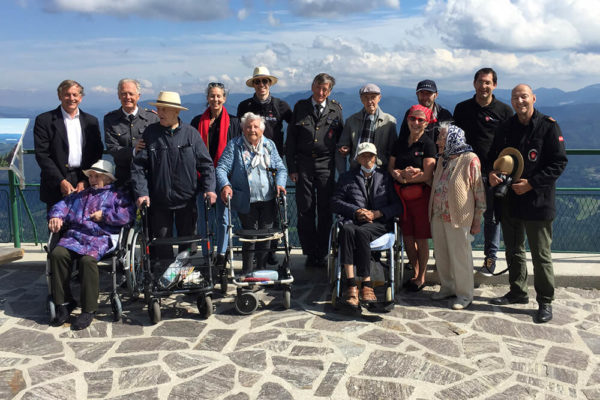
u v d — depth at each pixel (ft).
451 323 13.28
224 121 17.07
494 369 10.70
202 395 9.71
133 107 16.28
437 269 15.10
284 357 11.33
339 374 10.50
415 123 14.62
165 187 14.61
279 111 17.69
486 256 16.34
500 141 13.87
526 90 12.81
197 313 14.25
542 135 12.94
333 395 9.66
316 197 17.29
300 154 16.98
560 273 16.05
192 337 12.53
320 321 13.53
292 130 16.84
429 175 14.84
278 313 14.19
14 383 10.28
